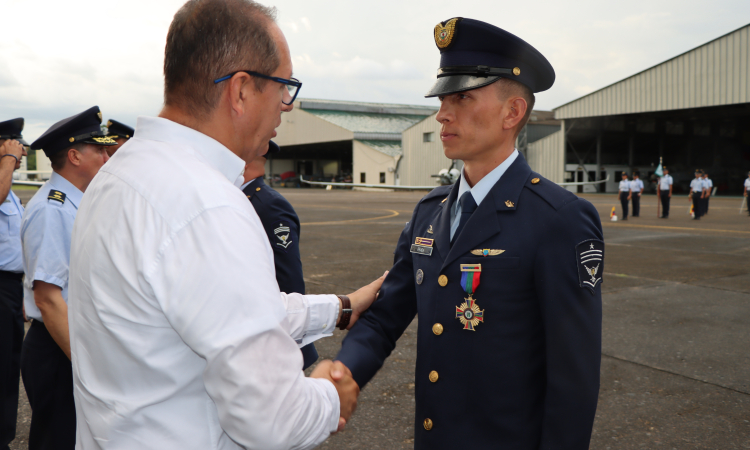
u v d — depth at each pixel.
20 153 2.50
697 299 5.56
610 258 8.36
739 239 10.93
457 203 1.31
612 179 42.56
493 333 1.17
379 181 48.22
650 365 3.66
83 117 2.03
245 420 0.75
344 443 2.61
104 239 0.84
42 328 1.96
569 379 1.09
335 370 1.05
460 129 1.22
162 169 0.84
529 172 1.26
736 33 27.73
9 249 2.42
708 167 45.81
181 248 0.78
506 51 1.19
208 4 0.90
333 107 61.03
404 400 3.11
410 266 1.42
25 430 2.73
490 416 1.17
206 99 0.90
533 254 1.14
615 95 33.41
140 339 0.81
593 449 2.56
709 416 2.90
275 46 0.93
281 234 2.03
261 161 2.13
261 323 0.77
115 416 0.83
